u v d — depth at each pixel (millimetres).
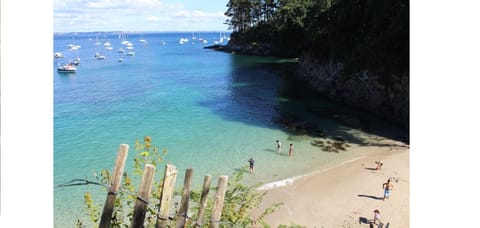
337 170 22562
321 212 17578
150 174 3922
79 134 29828
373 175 21609
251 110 38250
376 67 32531
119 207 5551
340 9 40969
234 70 69312
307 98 44219
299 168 23031
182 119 34719
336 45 40188
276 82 55375
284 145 27375
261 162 24000
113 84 53938
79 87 51156
